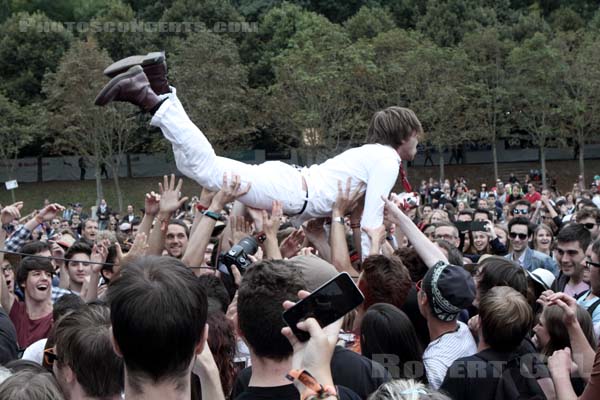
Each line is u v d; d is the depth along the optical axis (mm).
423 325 5746
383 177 6195
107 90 5652
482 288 5805
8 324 5648
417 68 52062
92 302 4250
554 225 14359
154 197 6547
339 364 4180
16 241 8125
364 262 5500
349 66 49188
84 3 65625
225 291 5465
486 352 4793
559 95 57312
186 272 3109
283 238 7664
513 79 56219
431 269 5090
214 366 3754
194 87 48719
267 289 3484
